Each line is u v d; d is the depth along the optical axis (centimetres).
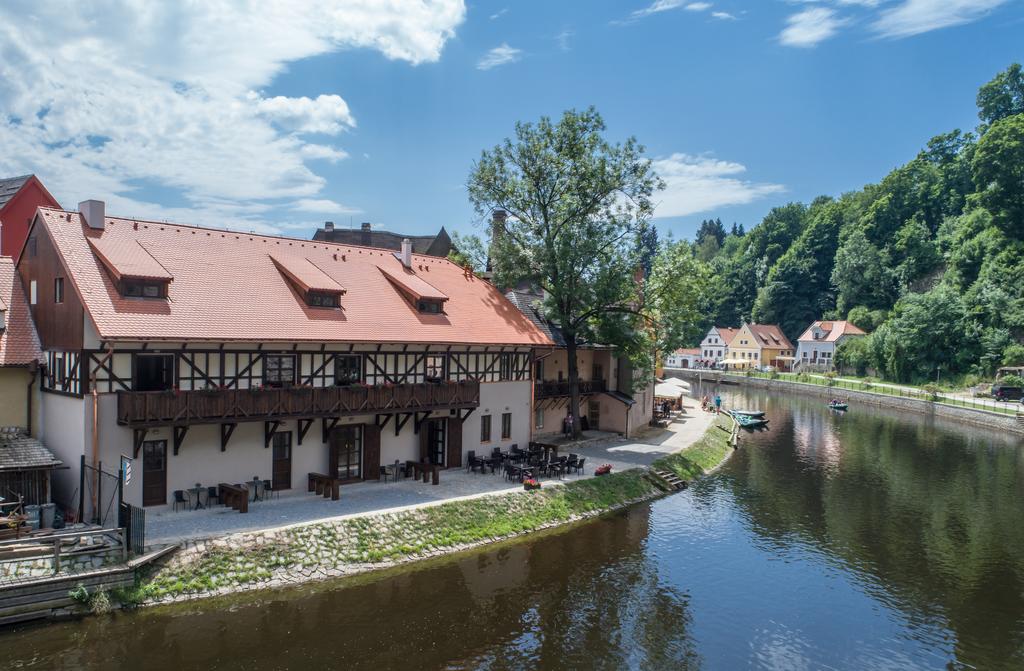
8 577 1587
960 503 3119
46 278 2294
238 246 2680
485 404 3169
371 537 2159
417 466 2797
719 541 2514
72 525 1950
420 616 1788
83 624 1603
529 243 3738
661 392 5650
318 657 1555
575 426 3912
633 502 2992
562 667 1581
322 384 2512
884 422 5916
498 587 2003
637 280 4309
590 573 2155
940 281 9625
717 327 13450
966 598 2070
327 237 6619
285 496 2403
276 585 1872
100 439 1989
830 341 10481
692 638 1766
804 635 1811
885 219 11544
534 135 3616
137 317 2056
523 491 2722
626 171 3653
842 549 2470
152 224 2519
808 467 3884
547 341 3406
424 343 2728
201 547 1872
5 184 3600
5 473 1989
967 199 9575
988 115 11169
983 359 7506
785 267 12394
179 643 1570
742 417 5669
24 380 2305
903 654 1730
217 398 2119
